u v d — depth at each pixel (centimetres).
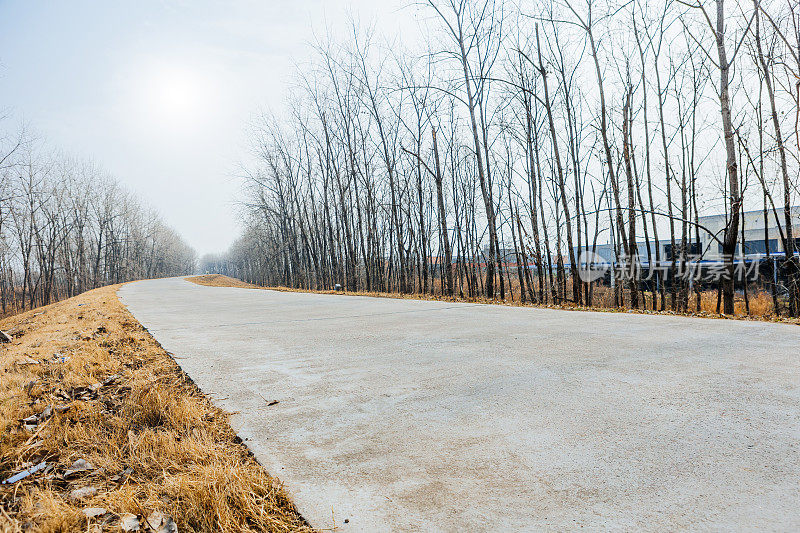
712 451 238
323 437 273
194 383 398
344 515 187
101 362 473
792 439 249
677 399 321
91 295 2291
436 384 381
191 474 221
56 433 275
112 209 6581
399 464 234
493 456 241
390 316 895
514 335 610
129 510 192
